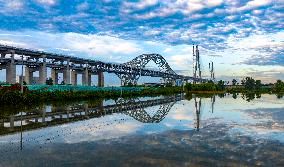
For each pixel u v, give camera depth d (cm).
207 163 1507
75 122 3108
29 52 9425
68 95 7619
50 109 4725
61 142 2014
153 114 3994
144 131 2486
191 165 1474
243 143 1991
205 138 2164
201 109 4719
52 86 8494
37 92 6731
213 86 16462
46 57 10412
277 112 4122
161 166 1456
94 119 3388
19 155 1659
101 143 1981
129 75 17462
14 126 2808
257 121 3125
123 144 1948
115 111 4475
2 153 1706
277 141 2061
